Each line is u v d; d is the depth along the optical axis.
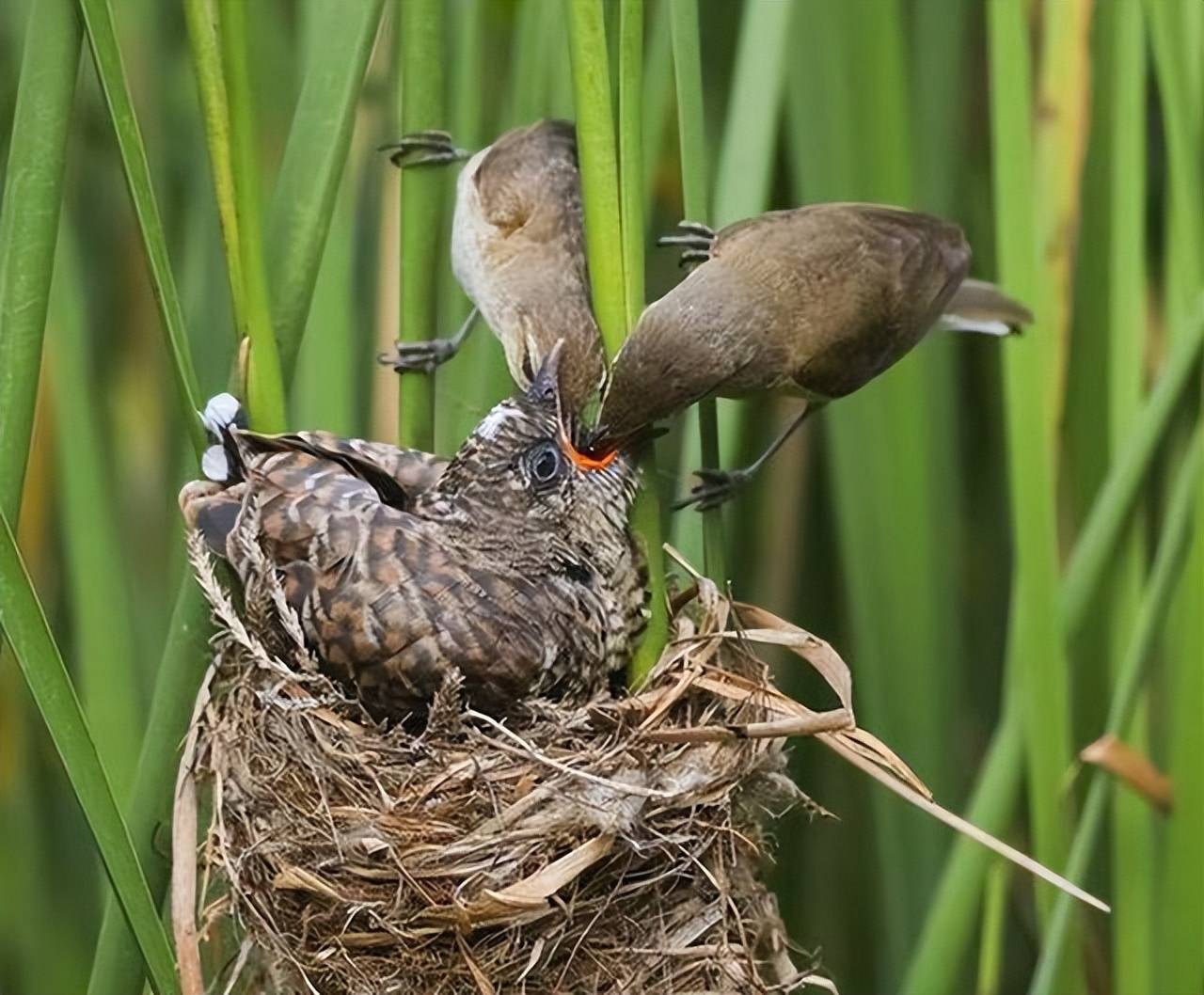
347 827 5.79
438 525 6.43
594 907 5.86
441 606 6.18
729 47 8.57
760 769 6.11
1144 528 7.39
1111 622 7.52
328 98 5.81
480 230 8.13
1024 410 7.04
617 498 6.63
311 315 7.04
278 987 6.28
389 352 7.55
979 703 9.12
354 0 5.80
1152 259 8.39
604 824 5.68
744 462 8.90
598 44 5.55
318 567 6.22
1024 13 7.18
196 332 7.43
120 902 5.32
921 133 8.33
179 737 5.97
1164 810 7.00
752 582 8.79
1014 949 9.27
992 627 9.12
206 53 5.57
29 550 8.61
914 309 7.70
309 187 5.84
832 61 7.86
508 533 6.41
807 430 8.83
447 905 5.73
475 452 6.50
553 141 8.31
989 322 7.87
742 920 6.10
